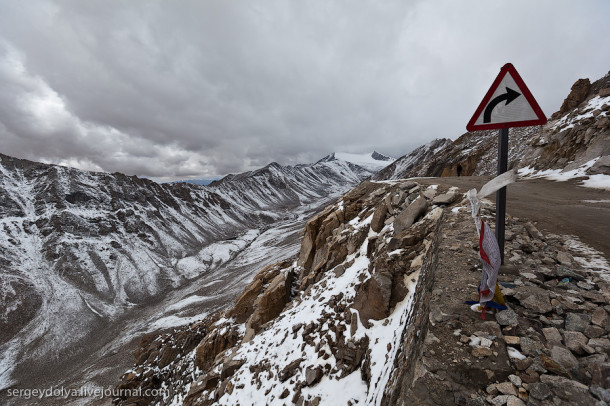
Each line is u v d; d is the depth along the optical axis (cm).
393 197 1438
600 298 392
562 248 585
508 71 412
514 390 274
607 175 1584
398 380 441
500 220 509
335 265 1594
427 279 593
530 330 346
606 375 269
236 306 2356
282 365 1098
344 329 988
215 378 1538
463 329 361
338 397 782
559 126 2514
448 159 7500
